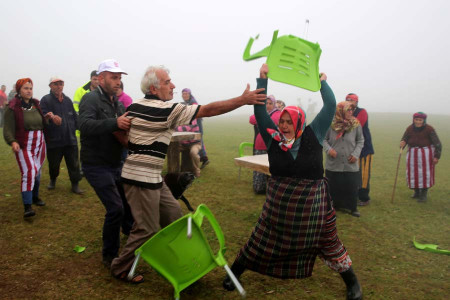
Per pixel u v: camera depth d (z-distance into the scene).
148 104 3.02
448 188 7.77
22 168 4.74
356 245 4.50
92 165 3.47
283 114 2.90
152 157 3.06
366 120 6.11
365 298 3.26
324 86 3.07
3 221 4.70
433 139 6.42
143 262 3.76
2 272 3.45
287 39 3.02
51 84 5.59
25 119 4.79
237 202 6.05
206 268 2.89
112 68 3.50
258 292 3.28
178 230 2.75
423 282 3.61
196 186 6.98
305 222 2.87
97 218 4.96
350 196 5.66
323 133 2.96
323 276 3.62
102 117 3.49
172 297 3.15
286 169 2.89
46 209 5.21
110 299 3.08
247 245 3.10
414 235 4.92
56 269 3.55
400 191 7.44
